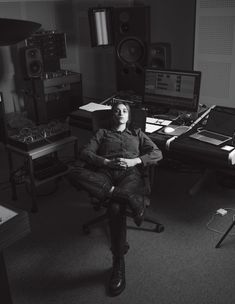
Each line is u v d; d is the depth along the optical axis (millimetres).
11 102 5375
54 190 3469
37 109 5035
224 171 3180
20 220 1416
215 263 2441
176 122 3176
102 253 2592
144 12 3736
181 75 3168
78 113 3465
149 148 2703
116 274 2262
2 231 1354
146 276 2346
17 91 5387
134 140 2783
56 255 2586
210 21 3850
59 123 3508
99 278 2355
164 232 2789
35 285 2312
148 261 2482
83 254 2588
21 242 2734
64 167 3332
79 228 2889
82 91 5680
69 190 3480
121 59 3955
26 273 2420
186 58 4414
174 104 3295
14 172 3279
